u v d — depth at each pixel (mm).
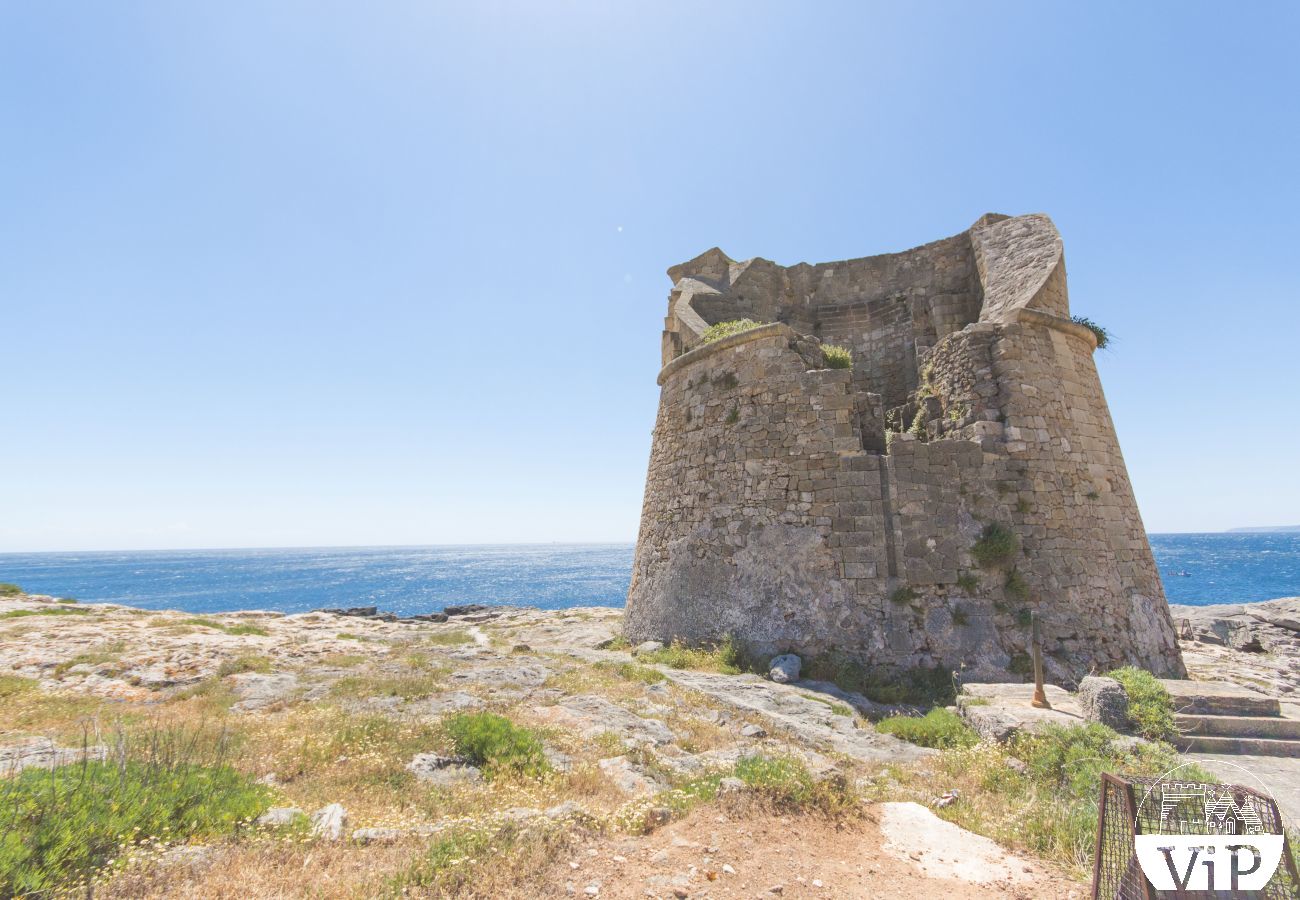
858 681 13656
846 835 6051
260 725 9609
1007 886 5125
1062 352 16406
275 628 22391
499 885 4773
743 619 15805
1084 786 6730
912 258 22875
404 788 7223
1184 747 8922
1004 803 6895
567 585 122938
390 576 159125
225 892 4383
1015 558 14320
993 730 8906
